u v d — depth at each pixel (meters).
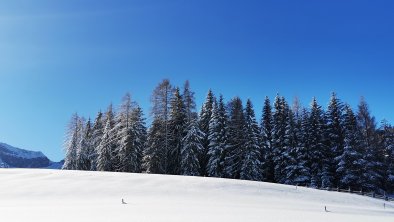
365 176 53.62
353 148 56.72
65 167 70.69
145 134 63.56
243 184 40.47
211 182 40.12
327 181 56.91
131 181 39.44
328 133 62.19
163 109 59.41
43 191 34.12
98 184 37.56
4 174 43.53
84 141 71.56
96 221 17.09
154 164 56.62
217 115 61.34
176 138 59.31
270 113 68.94
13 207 23.72
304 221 19.39
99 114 75.19
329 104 64.69
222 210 23.55
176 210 22.70
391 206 39.81
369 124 61.91
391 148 59.34
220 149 58.28
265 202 31.77
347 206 34.25
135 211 21.66
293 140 60.22
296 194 38.62
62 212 20.61
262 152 63.00
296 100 68.88
